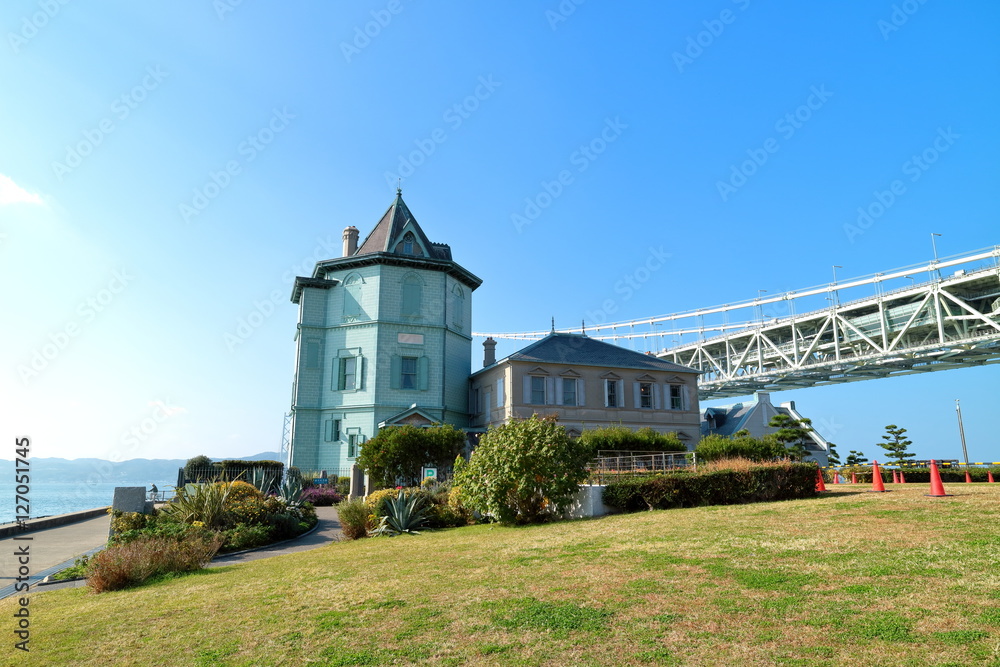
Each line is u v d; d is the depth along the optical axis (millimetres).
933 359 54125
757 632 5840
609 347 39406
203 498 17750
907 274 54688
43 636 7707
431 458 27688
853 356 61625
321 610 7930
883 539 9445
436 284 40750
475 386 41344
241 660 6234
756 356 72688
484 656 5809
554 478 16344
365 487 27516
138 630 7703
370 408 37812
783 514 13086
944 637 5305
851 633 5613
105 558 11508
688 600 7016
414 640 6414
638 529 12555
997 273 47031
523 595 7812
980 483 22703
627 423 36719
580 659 5555
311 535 19422
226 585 10398
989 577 6867
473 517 18797
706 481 16531
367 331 38969
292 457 38562
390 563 11219
